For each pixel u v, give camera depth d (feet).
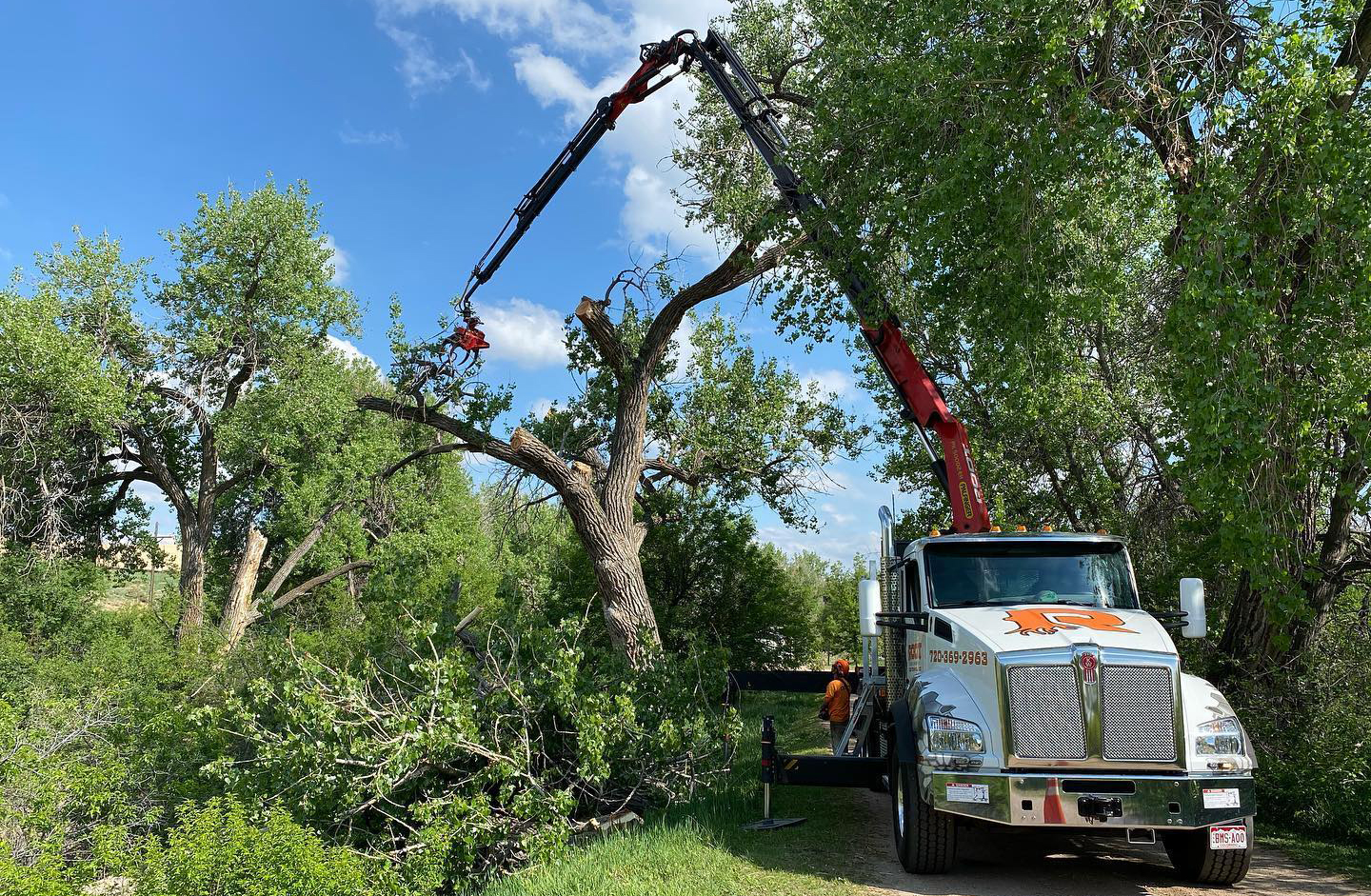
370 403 56.44
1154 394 47.67
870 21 37.78
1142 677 22.58
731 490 74.38
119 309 104.06
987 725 23.07
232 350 111.86
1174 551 43.11
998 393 43.04
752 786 36.24
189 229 108.06
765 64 56.03
